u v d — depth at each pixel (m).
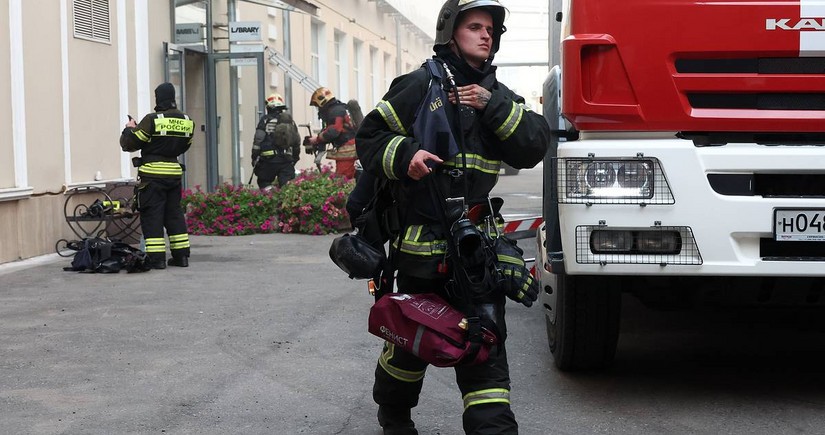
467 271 3.80
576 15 4.74
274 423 4.80
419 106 3.86
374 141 3.85
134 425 4.78
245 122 18.95
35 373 5.80
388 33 36.62
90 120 12.48
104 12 12.86
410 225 3.94
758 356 6.16
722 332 6.87
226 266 10.35
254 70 19.39
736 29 4.61
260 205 13.79
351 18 29.50
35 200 11.10
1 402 5.19
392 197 4.05
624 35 4.68
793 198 4.51
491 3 3.87
